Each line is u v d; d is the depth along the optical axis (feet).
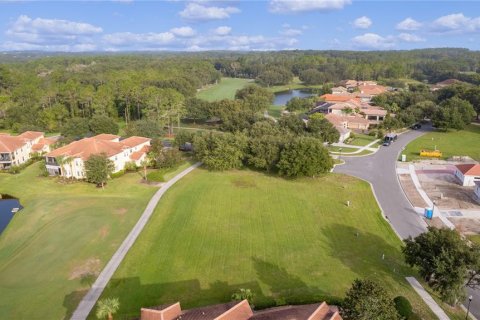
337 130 341.82
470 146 339.77
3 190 249.96
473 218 195.72
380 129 400.67
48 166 269.85
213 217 197.88
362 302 104.99
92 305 130.21
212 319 105.81
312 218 196.44
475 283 134.21
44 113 419.33
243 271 148.77
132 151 292.20
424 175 263.49
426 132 396.98
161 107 424.87
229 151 270.46
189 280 143.54
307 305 117.91
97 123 373.20
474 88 459.73
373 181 251.60
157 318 107.65
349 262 154.92
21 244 179.63
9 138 303.68
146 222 193.06
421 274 130.72
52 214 205.77
